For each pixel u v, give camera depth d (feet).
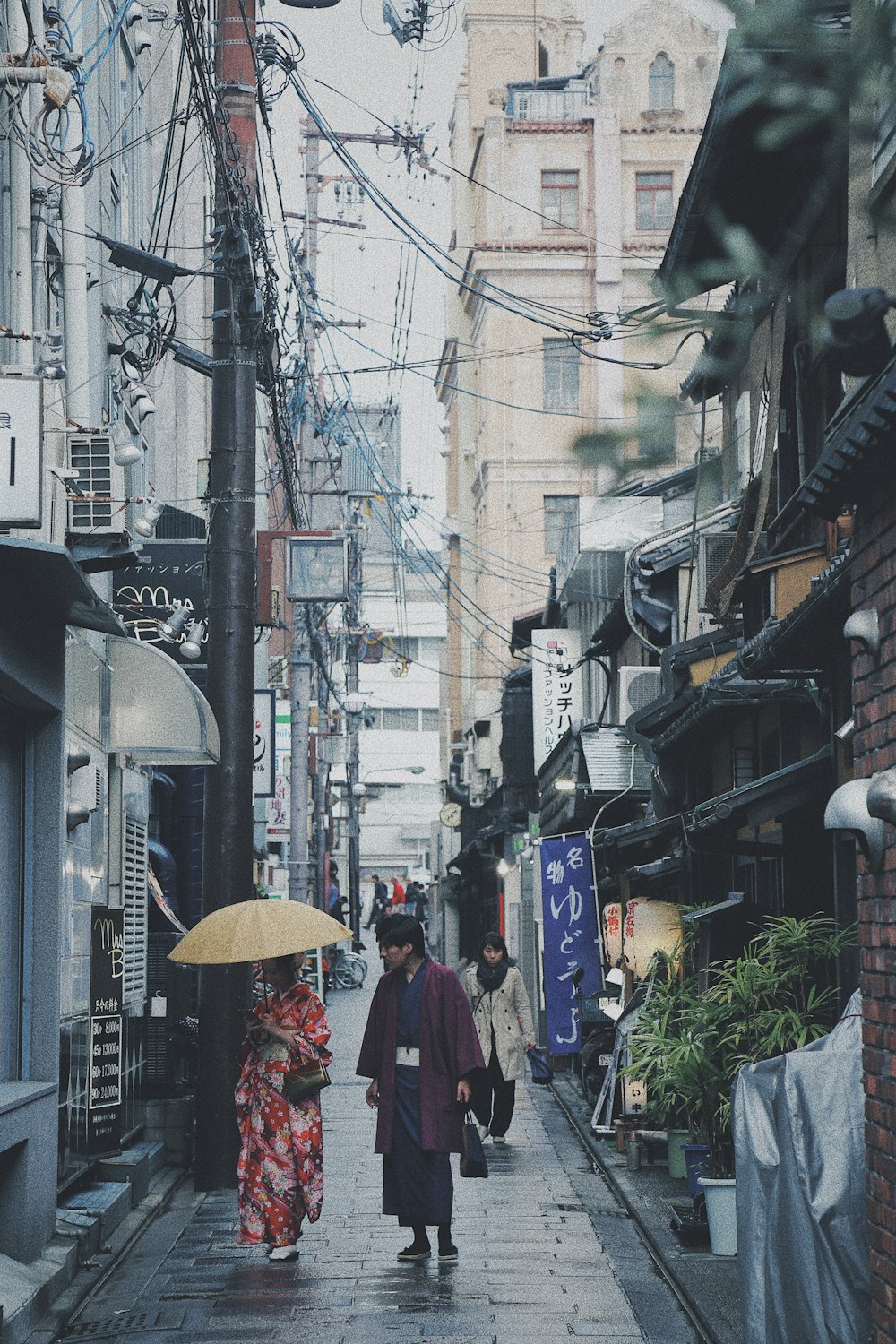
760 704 36.45
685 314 7.63
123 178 54.19
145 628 48.32
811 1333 18.61
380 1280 29.12
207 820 43.45
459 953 159.33
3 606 26.71
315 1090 31.30
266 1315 26.37
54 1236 30.04
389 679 248.73
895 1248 17.35
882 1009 18.25
